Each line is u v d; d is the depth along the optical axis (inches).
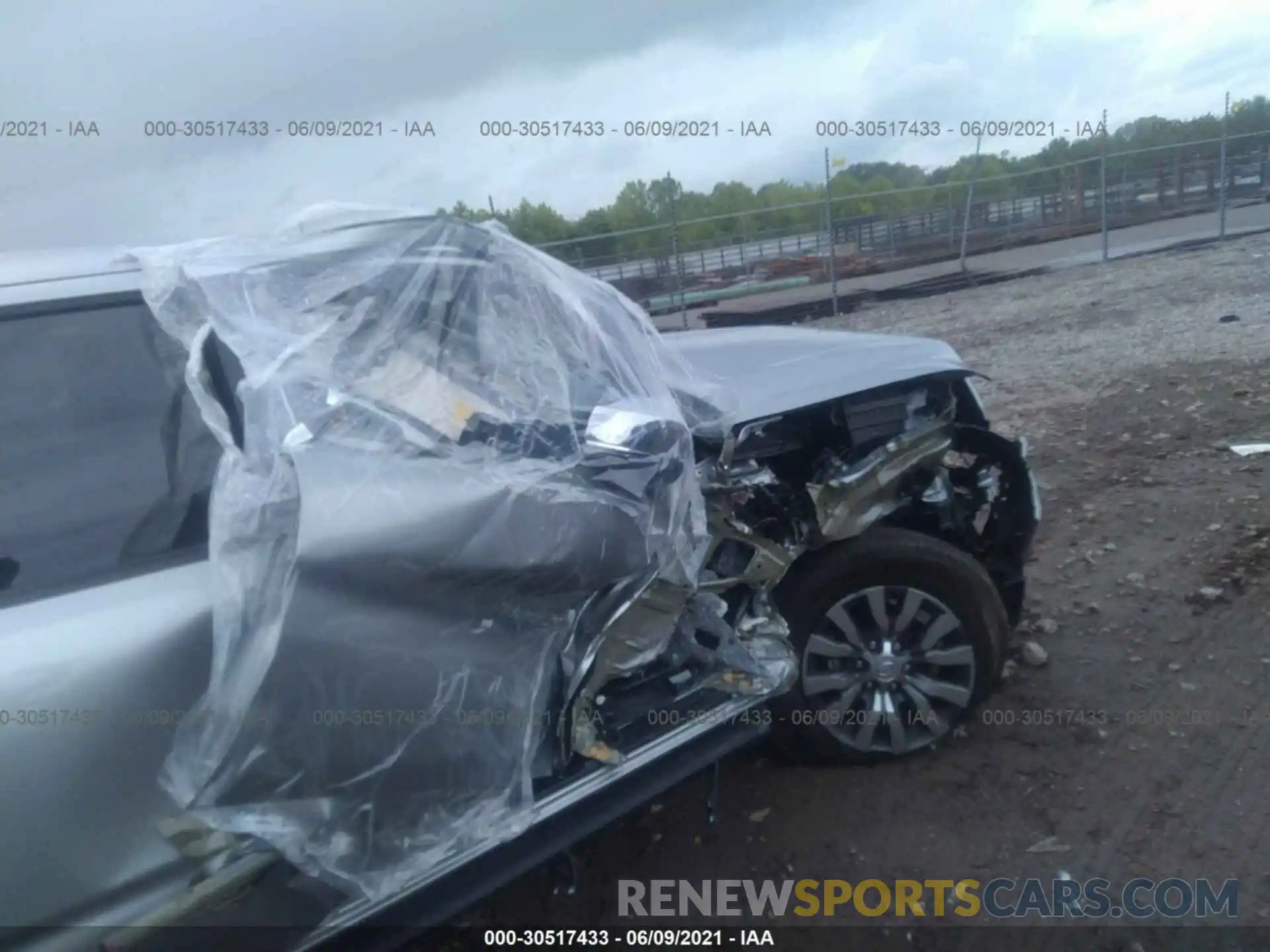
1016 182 649.0
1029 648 159.0
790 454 140.2
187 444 91.0
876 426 135.6
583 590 98.7
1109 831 122.4
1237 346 326.6
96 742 80.0
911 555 131.9
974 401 150.9
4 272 91.4
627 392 111.0
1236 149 688.4
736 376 137.6
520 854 101.1
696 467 116.7
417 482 89.3
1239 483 212.8
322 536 83.3
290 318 95.0
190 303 93.5
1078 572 184.2
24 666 77.9
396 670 88.5
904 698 135.4
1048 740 139.2
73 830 79.6
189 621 83.5
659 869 124.4
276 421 86.7
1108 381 305.6
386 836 92.0
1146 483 219.6
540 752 103.0
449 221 112.0
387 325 100.1
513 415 99.8
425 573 88.0
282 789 85.6
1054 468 237.3
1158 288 475.8
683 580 110.7
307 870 89.0
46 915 79.2
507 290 110.8
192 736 82.8
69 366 88.8
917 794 132.0
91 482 86.4
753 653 122.3
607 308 121.3
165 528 87.5
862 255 615.8
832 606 131.0
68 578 83.0
